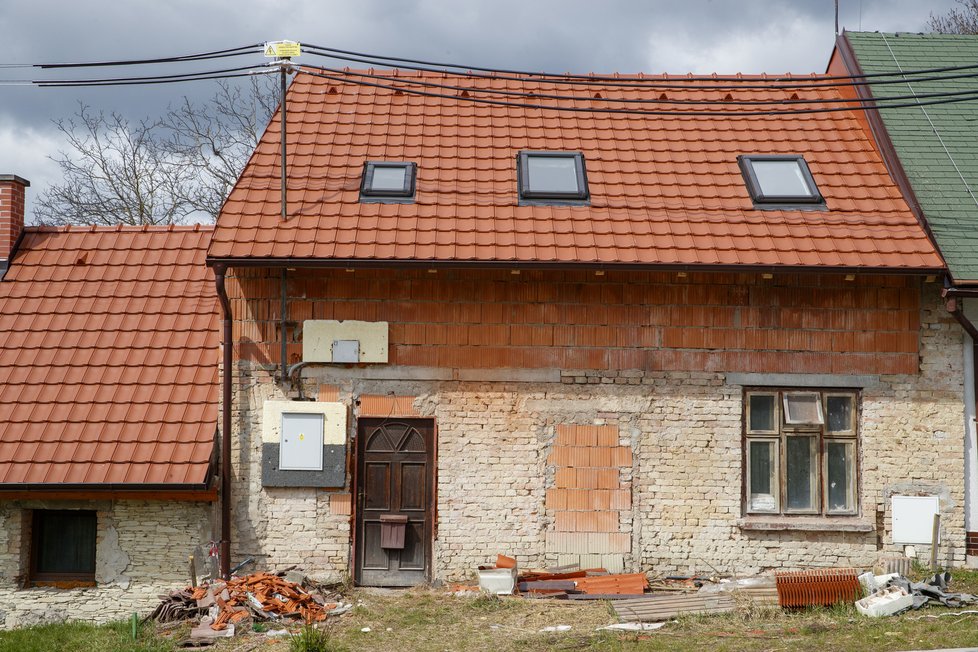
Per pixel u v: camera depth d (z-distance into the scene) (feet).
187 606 37.68
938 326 42.86
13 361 43.32
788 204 44.34
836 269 40.68
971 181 45.80
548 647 32.63
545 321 42.55
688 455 42.45
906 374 42.68
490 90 46.78
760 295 42.73
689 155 47.55
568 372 42.52
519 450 42.37
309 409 41.88
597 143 48.37
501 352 42.45
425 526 42.37
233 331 42.06
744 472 42.70
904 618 34.60
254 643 34.19
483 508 42.19
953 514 42.24
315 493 41.98
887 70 51.70
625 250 41.27
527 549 42.09
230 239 41.11
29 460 39.81
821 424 42.55
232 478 41.73
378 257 40.37
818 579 36.60
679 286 42.70
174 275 47.26
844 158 47.60
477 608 37.65
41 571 41.27
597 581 40.57
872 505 42.34
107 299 45.98
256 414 41.98
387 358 42.11
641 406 42.55
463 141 48.19
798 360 42.55
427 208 43.45
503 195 44.50
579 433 42.45
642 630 34.27
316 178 44.93
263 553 41.73
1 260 47.32
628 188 45.19
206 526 40.91
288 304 42.16
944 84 51.19
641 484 42.37
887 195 45.19
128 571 40.57
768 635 33.09
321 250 40.78
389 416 42.27
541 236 41.93
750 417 43.06
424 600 39.09
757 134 49.19
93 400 42.06
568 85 52.60
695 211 43.80
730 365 42.55
